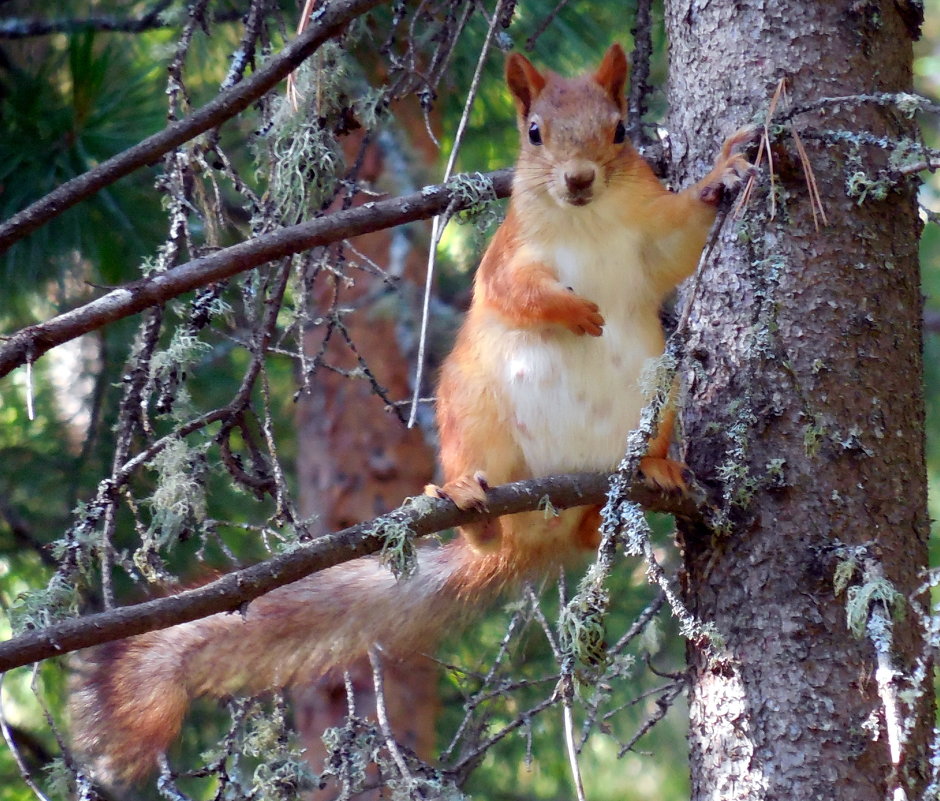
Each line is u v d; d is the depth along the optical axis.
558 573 7.96
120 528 10.26
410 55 7.21
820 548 6.06
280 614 7.44
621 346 7.45
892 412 6.26
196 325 6.82
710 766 6.11
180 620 5.34
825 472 6.14
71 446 10.95
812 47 6.45
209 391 11.33
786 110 5.85
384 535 5.80
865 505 6.13
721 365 6.45
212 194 10.17
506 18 6.95
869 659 5.97
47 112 9.48
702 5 6.77
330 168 7.04
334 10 6.09
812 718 5.93
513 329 7.53
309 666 7.38
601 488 6.26
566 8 10.15
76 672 7.12
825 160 6.29
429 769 6.82
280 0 9.33
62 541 6.27
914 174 6.46
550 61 10.45
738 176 6.18
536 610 7.04
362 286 12.50
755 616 6.10
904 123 6.51
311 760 11.34
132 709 6.93
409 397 12.45
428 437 12.64
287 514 6.63
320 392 12.52
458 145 5.98
